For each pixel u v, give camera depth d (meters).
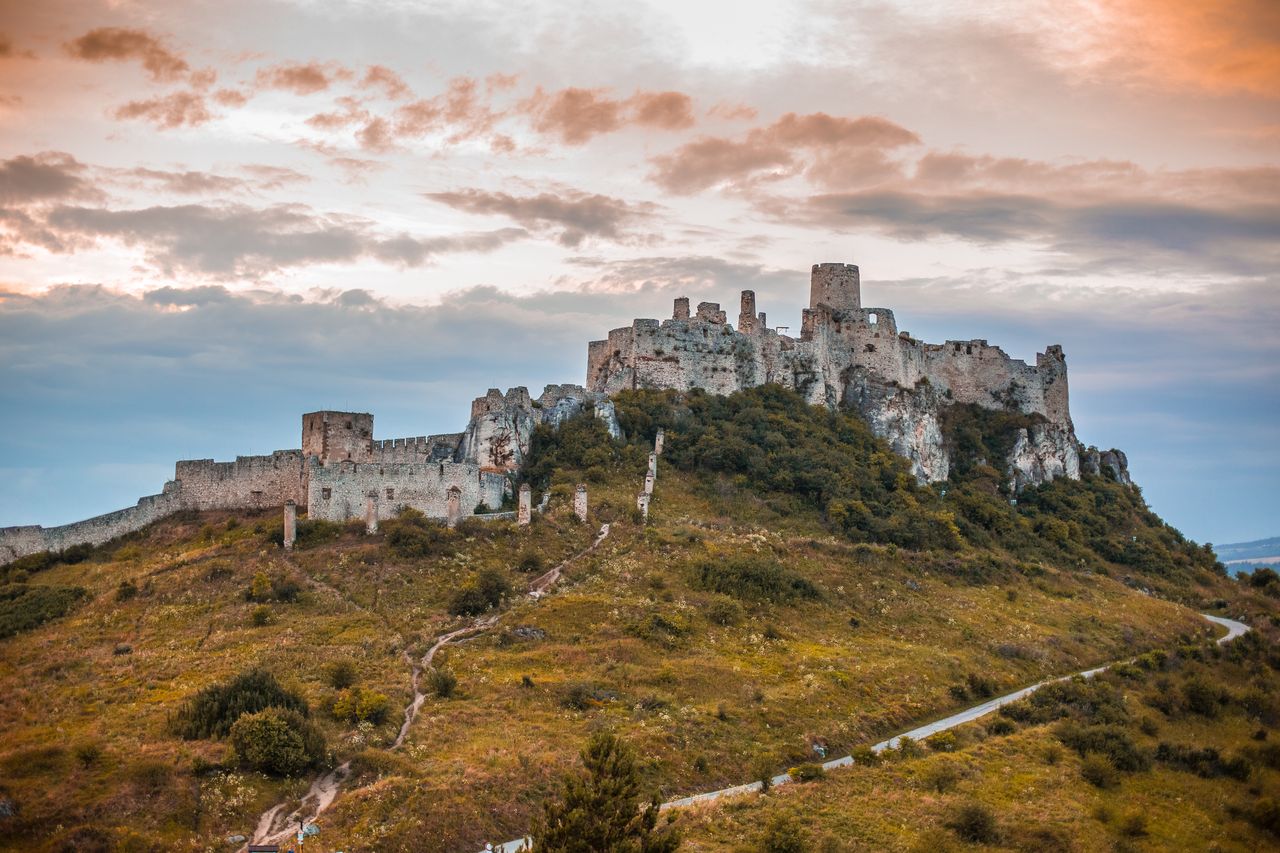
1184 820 103.19
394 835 84.69
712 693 115.31
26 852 79.88
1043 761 110.75
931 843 91.31
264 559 135.25
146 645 118.12
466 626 123.94
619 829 73.62
